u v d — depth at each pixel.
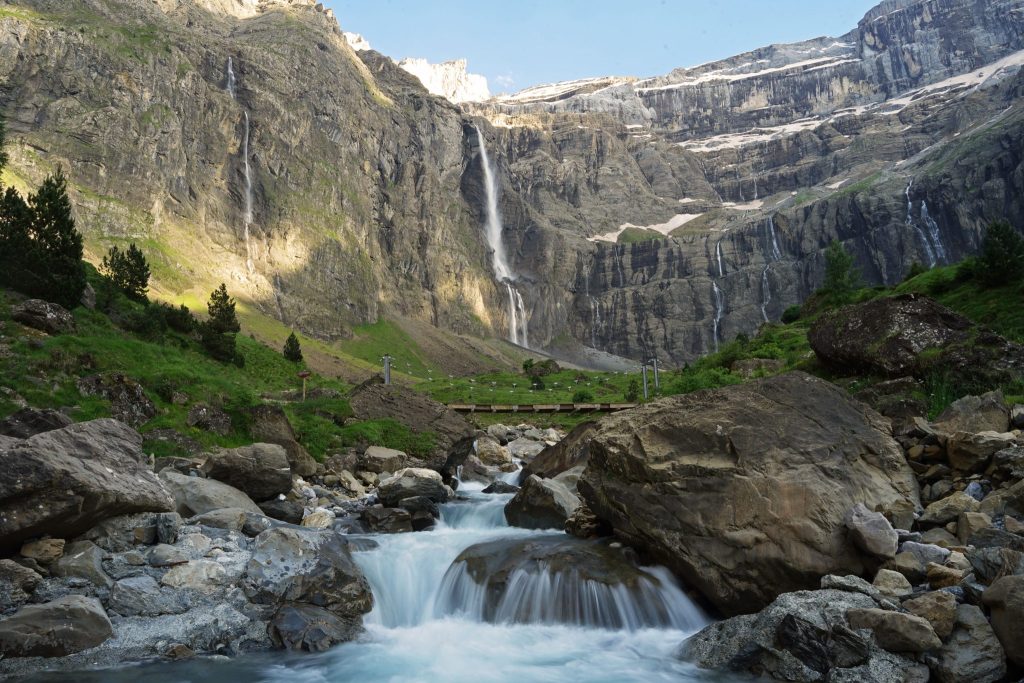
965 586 10.73
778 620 11.08
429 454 28.92
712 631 11.94
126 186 189.62
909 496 14.08
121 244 177.12
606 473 15.99
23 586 12.10
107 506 13.72
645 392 67.88
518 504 19.88
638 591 13.46
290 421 27.95
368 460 26.84
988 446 14.20
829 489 13.37
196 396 25.77
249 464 19.34
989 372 21.58
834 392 15.70
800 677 10.35
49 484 12.74
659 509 14.34
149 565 13.48
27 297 34.12
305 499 21.52
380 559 15.75
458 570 15.26
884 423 16.05
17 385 22.66
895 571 11.54
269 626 12.70
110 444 15.23
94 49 197.00
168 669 11.37
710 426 14.88
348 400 31.86
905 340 24.52
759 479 13.58
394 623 14.12
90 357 26.41
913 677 9.75
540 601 13.85
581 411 62.12
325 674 11.42
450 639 13.04
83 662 11.36
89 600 12.11
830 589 11.44
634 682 10.98
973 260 50.00
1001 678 9.50
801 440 14.37
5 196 37.41
